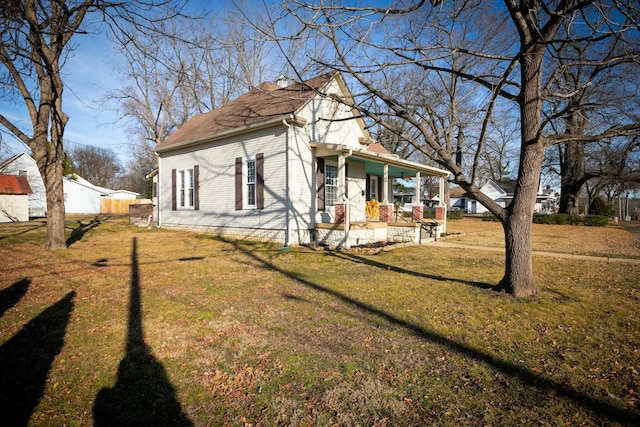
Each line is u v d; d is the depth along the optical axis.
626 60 4.37
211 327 4.01
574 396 2.66
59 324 4.07
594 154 14.82
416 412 2.45
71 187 37.03
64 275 6.59
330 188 13.11
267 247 10.59
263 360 3.21
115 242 11.39
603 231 19.22
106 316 4.35
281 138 11.14
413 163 13.46
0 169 22.09
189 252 9.59
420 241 12.64
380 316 4.40
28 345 3.50
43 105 9.12
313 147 11.76
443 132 6.75
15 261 7.91
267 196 11.58
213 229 13.78
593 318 4.38
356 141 14.59
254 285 5.97
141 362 3.16
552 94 4.84
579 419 2.38
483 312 4.58
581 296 5.38
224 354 3.33
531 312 4.58
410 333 3.86
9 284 5.88
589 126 5.79
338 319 4.29
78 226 16.77
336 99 5.66
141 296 5.25
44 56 8.48
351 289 5.73
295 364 3.13
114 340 3.63
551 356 3.33
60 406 2.50
